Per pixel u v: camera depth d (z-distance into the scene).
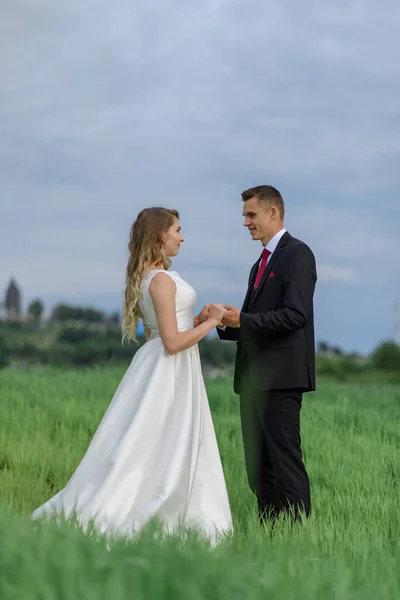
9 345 44.81
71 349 45.47
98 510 4.78
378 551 4.02
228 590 2.92
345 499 5.95
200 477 5.18
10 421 9.39
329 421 10.20
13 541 3.32
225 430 9.30
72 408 10.32
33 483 6.66
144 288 5.25
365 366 38.59
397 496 6.23
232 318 5.38
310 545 4.14
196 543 3.74
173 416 5.12
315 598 3.00
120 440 4.99
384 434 9.38
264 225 5.71
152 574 2.97
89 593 2.80
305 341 5.55
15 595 2.80
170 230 5.36
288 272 5.51
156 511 4.79
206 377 15.12
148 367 5.21
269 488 5.75
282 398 5.52
